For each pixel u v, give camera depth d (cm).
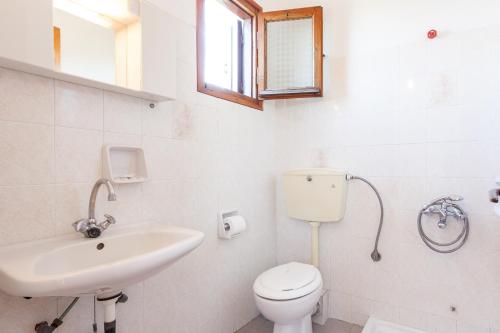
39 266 84
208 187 166
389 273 184
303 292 141
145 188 133
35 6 89
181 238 111
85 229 104
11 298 93
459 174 164
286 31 203
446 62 167
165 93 128
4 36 83
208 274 165
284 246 223
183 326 150
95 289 77
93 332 113
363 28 192
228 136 181
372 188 187
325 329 189
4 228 92
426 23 173
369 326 177
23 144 96
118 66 122
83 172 112
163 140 141
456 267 165
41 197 100
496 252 156
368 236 190
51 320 101
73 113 109
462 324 164
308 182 194
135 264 80
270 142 220
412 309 177
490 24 157
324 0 205
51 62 93
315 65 189
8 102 93
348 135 196
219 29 205
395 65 182
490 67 157
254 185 203
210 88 170
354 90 194
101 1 110
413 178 176
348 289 197
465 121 162
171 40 131
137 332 129
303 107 213
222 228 171
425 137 173
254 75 208
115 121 122
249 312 197
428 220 172
